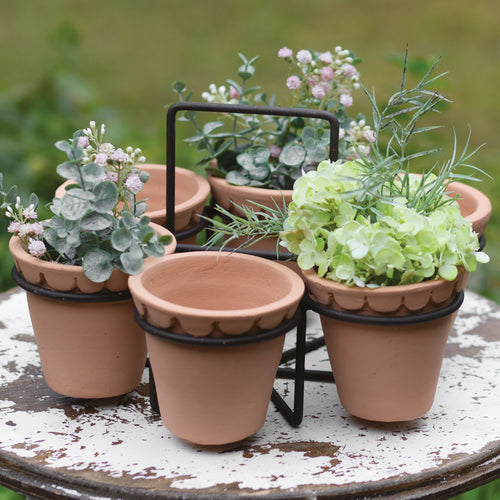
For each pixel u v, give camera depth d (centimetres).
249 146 160
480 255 116
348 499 105
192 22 642
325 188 113
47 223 119
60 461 111
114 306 119
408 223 110
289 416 122
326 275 115
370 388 116
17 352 145
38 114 281
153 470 109
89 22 634
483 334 155
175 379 108
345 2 698
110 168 126
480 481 112
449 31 609
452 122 424
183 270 119
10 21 611
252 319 103
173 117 130
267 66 529
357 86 153
